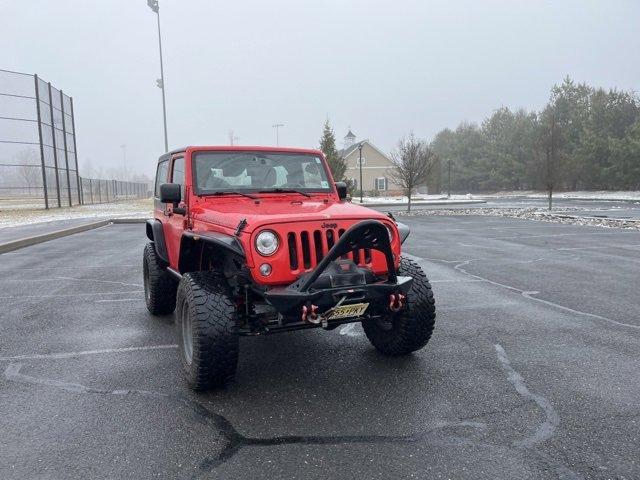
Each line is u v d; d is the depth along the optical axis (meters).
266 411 3.68
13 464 2.99
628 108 48.38
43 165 28.98
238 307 4.23
